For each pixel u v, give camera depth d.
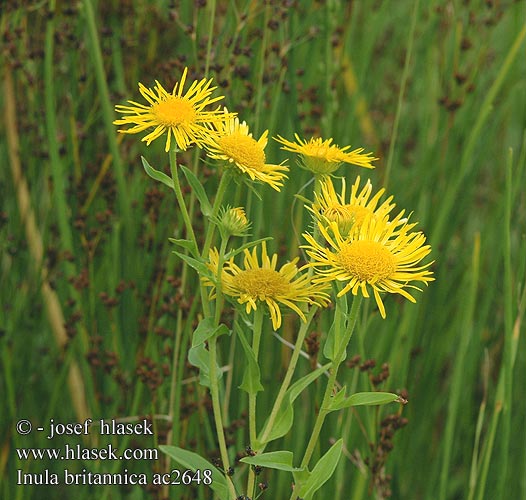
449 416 0.65
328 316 0.67
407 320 0.68
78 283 0.68
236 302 0.53
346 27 0.72
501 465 0.64
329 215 0.53
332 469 0.53
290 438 0.67
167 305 0.67
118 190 0.68
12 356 0.71
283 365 0.68
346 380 0.67
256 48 0.69
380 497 0.65
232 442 0.65
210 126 0.54
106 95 0.67
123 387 0.68
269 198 0.68
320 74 0.72
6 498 0.69
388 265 0.51
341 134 0.72
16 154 0.72
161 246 0.68
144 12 0.71
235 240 0.66
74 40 0.70
